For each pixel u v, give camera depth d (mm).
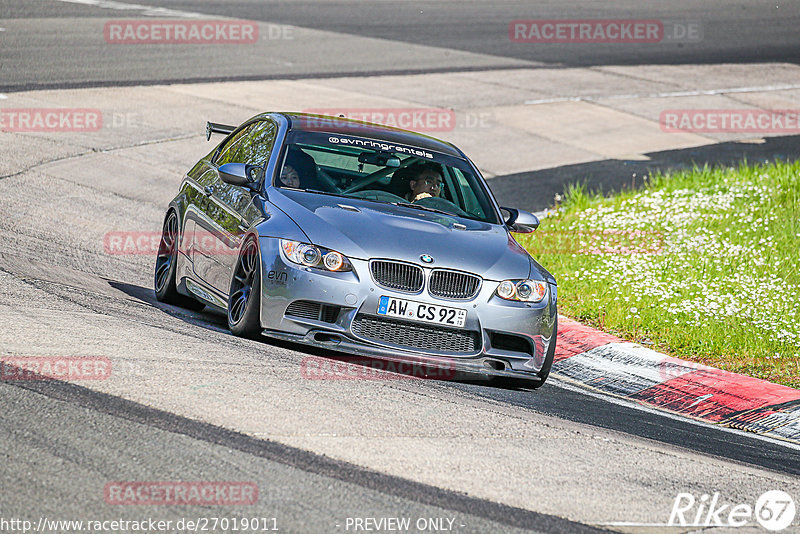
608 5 125812
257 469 16344
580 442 20766
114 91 62188
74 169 46688
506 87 77688
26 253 31844
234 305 25578
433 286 24078
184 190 31484
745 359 31047
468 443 19297
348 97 68125
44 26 80375
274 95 66250
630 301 34969
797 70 95125
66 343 21875
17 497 14367
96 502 14516
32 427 16906
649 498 17844
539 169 59000
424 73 78938
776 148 68000
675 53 99438
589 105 75375
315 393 20844
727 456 22109
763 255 41375
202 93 64562
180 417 18188
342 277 23672
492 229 27562
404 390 22531
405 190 28141
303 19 98000
